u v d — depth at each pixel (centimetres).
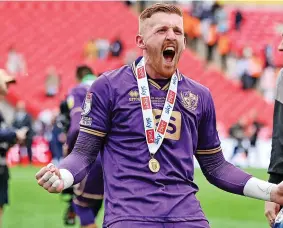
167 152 500
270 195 510
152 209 484
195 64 3403
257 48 3512
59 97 3066
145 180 492
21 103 2514
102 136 511
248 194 520
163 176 493
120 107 505
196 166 2298
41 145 2578
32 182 1889
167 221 483
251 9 3784
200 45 3466
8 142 955
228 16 3694
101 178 873
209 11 3562
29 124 2481
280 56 3434
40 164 2570
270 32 3616
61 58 3425
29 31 3578
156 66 507
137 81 511
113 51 3381
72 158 505
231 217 1337
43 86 3155
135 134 501
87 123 511
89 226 889
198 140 533
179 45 507
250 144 2673
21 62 3253
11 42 3509
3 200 976
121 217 484
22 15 3662
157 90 512
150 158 496
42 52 3453
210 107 527
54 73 3080
